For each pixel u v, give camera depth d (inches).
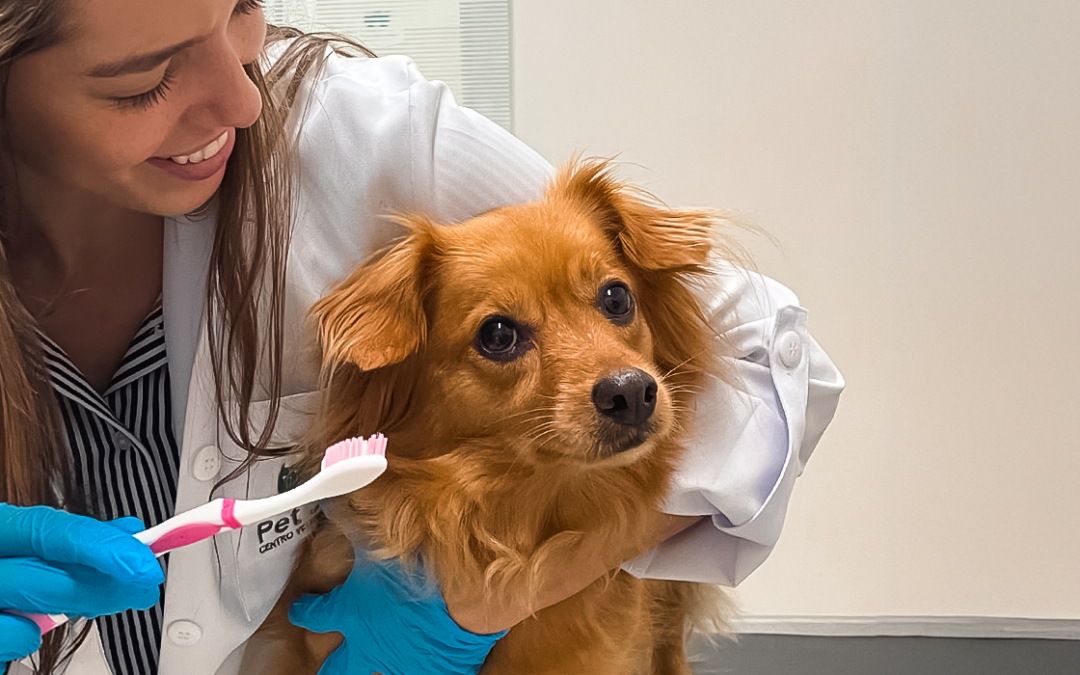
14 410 23.6
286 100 32.3
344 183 32.4
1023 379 66.9
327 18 68.0
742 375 34.6
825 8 64.7
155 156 24.5
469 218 33.8
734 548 35.1
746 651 63.7
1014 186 65.2
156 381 30.5
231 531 30.3
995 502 68.2
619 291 29.3
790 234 67.5
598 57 67.1
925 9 63.9
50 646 27.5
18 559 20.8
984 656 63.6
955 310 66.9
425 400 28.9
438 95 34.8
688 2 65.5
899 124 65.4
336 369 28.5
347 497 29.6
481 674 32.6
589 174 31.4
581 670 32.1
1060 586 68.1
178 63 22.9
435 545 29.0
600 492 29.6
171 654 31.2
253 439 30.4
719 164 67.4
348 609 31.2
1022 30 63.5
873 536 69.6
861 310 67.7
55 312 29.4
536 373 27.5
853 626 67.1
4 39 20.6
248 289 27.9
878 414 68.5
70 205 27.5
